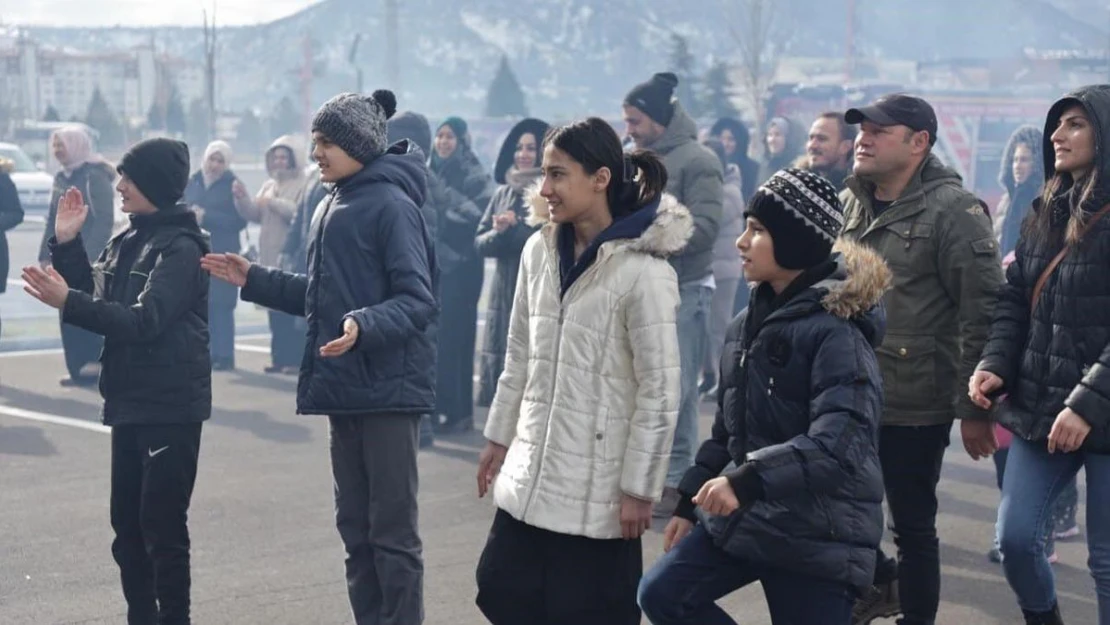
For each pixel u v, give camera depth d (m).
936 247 4.78
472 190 8.96
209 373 4.89
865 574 3.67
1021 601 4.52
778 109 33.41
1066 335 4.32
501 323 8.84
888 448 4.82
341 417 4.76
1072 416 4.17
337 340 4.41
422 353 4.77
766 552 3.65
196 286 4.81
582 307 3.94
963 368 4.73
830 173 7.24
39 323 14.42
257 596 5.66
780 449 3.51
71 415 9.56
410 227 4.70
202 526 6.73
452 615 5.46
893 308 4.82
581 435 3.94
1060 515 6.73
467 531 6.74
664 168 4.02
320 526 6.78
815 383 3.59
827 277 3.66
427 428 8.73
